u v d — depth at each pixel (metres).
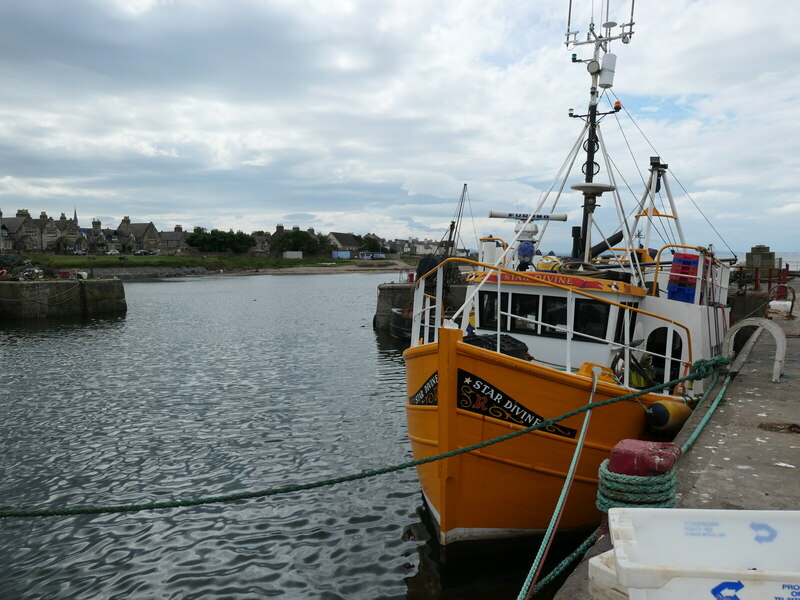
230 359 24.66
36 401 17.53
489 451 7.25
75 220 141.12
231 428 14.59
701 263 9.22
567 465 7.47
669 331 9.10
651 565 2.49
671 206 10.66
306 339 30.88
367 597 7.36
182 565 8.29
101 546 8.85
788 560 2.74
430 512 9.16
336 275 123.50
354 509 9.97
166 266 114.31
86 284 43.78
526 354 8.42
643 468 4.66
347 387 19.23
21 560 8.47
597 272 9.40
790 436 6.77
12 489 10.94
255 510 9.98
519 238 10.16
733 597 2.41
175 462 12.26
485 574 7.48
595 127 10.97
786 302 20.56
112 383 20.02
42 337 31.88
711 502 5.05
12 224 113.88
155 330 35.06
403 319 29.78
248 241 152.50
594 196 10.67
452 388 7.09
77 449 13.09
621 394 7.48
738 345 16.73
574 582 4.21
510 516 7.57
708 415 7.43
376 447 13.12
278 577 7.91
